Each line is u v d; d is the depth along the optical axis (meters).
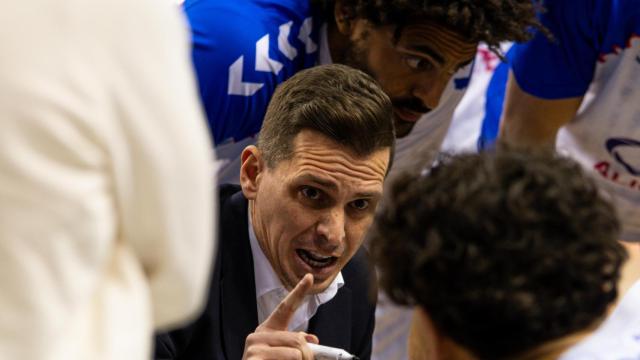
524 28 3.49
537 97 4.07
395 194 1.68
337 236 2.61
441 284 1.57
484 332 1.57
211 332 2.68
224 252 2.75
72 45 1.32
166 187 1.41
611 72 3.90
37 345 1.34
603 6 3.79
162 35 1.39
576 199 1.60
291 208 2.61
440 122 3.92
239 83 3.40
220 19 3.40
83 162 1.33
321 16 3.58
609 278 1.61
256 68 3.41
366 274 2.98
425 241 1.59
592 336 1.73
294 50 3.54
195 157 1.43
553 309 1.54
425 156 3.99
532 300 1.52
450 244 1.56
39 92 1.29
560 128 4.18
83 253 1.35
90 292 1.38
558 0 3.89
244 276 2.75
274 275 2.76
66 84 1.31
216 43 3.37
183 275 1.49
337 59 3.59
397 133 3.71
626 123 3.96
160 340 2.60
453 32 3.41
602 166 4.13
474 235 1.55
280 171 2.62
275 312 2.53
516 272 1.53
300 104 2.60
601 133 4.06
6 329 1.32
